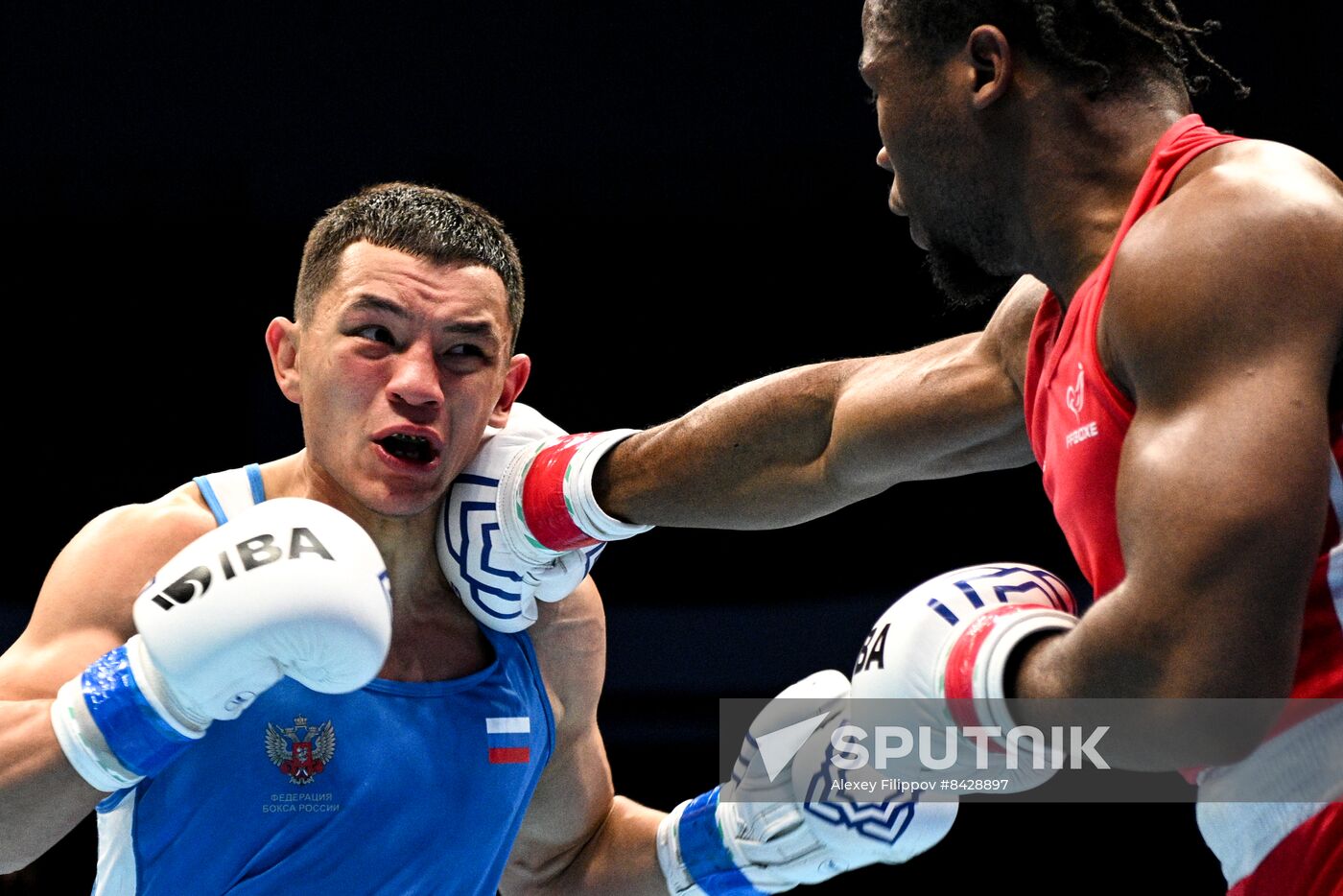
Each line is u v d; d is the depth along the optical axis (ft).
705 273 26.16
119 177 25.38
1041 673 5.88
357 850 9.12
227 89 25.86
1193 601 5.17
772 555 23.32
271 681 7.86
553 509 9.39
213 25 25.91
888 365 9.41
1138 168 6.57
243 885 9.00
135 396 24.47
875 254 25.93
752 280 26.07
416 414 8.98
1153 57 6.80
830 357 25.77
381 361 9.02
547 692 10.36
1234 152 6.08
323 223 9.54
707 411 9.69
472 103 26.48
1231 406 5.32
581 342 26.03
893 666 6.55
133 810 8.95
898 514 23.41
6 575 23.30
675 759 19.88
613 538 9.73
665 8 26.81
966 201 6.98
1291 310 5.41
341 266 9.19
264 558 7.73
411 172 26.18
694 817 10.59
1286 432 5.21
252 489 9.62
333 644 7.65
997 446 9.09
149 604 7.73
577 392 25.89
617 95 26.73
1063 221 6.68
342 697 9.13
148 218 25.22
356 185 26.03
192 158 25.61
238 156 25.71
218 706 7.82
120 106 25.62
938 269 7.48
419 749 9.32
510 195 26.35
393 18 26.32
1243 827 6.15
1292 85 24.45
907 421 9.04
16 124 25.44
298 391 9.76
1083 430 6.33
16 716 8.04
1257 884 6.14
